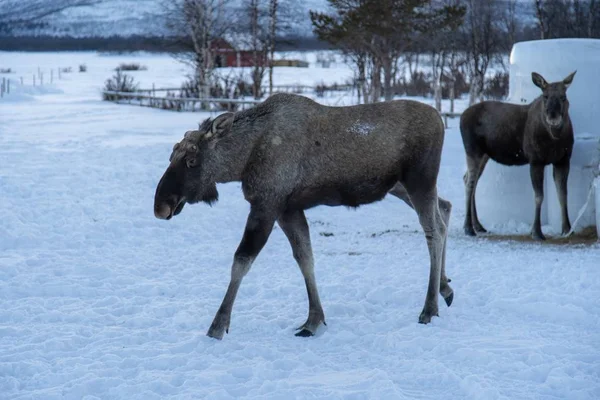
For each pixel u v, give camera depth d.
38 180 18.61
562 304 9.55
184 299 10.29
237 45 56.66
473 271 11.57
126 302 10.05
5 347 8.02
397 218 17.42
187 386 6.86
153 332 8.60
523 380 6.98
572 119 15.20
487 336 8.38
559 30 45.38
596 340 8.15
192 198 8.84
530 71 15.85
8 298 10.27
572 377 6.96
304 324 8.76
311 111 8.84
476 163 15.52
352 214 17.80
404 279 11.15
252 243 8.61
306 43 111.69
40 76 76.56
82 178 19.03
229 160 8.74
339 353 7.96
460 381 6.86
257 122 8.73
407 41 43.12
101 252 13.42
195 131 8.80
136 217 16.27
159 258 13.09
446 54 58.91
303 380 7.00
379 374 6.98
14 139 26.97
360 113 8.95
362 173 8.91
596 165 14.88
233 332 8.77
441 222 9.34
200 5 49.59
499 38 54.62
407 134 9.00
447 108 47.81
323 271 11.94
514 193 15.84
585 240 14.30
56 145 25.11
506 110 15.02
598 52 15.33
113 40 199.00
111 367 7.37
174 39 56.53
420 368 7.28
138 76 80.69
